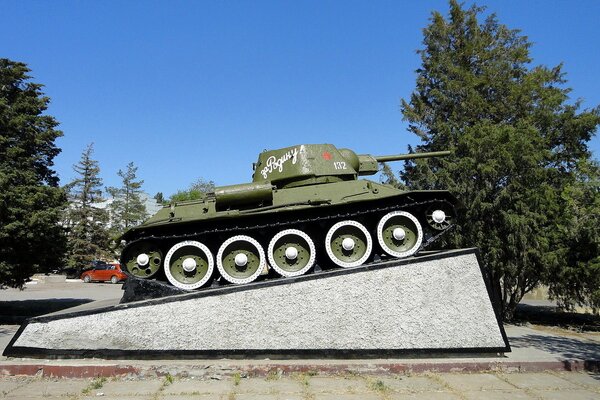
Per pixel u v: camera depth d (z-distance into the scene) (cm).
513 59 1814
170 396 681
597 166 1478
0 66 1658
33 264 1559
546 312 1998
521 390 720
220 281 1024
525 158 1433
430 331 875
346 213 1028
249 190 1023
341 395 687
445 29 1866
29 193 1508
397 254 995
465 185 1484
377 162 1319
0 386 732
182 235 994
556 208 1531
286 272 997
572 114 1650
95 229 4700
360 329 868
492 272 1593
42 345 844
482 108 1678
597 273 1472
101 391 705
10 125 1582
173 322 858
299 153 1138
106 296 2384
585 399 676
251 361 831
